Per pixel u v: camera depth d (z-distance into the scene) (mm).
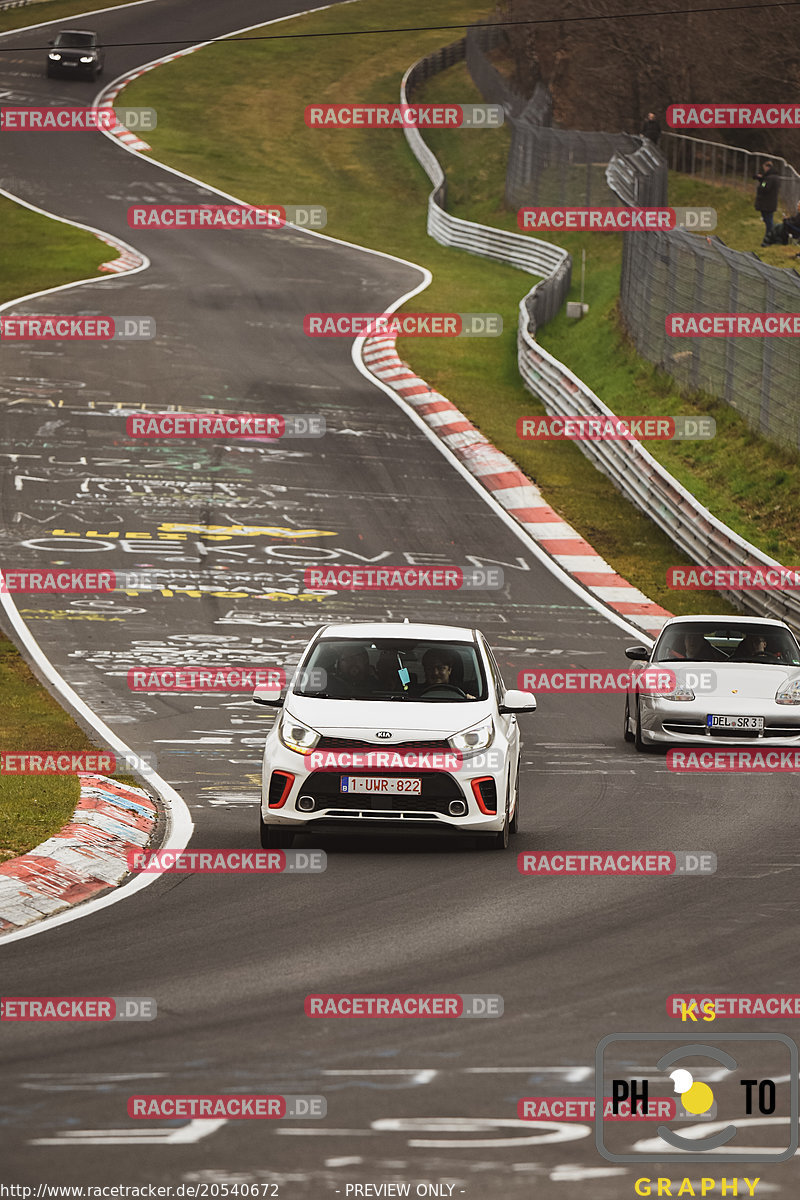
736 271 116438
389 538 96000
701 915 32688
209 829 42531
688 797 48500
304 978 27609
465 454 116375
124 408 121500
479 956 29219
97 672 67938
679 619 63562
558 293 163625
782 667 59594
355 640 44188
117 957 29141
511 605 84375
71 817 40938
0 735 55594
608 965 28547
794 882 36062
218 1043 23734
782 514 100312
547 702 67375
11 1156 19141
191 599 81750
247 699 64500
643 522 103688
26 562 86562
